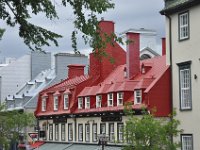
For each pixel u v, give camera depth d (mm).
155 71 46500
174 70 39812
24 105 76562
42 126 63375
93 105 52094
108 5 17109
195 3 36844
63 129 57844
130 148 30188
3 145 56875
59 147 56812
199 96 36344
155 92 40156
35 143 62750
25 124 60438
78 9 16828
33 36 16688
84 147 51938
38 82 82438
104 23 52688
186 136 37562
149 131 29406
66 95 57562
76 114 54469
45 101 63438
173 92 39812
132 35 50219
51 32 16828
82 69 65812
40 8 16516
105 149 47250
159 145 29562
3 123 57344
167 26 40625
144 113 33312
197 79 36688
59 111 58812
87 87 54969
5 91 96688
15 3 16156
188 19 37938
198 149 36094
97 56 18750
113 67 56969
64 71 81125
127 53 50281
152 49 74188
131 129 29984
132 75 49906
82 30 17391
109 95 48781
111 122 47750
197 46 36781
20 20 16391
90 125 51844
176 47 39531
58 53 80812
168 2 40500
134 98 44188
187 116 37719
